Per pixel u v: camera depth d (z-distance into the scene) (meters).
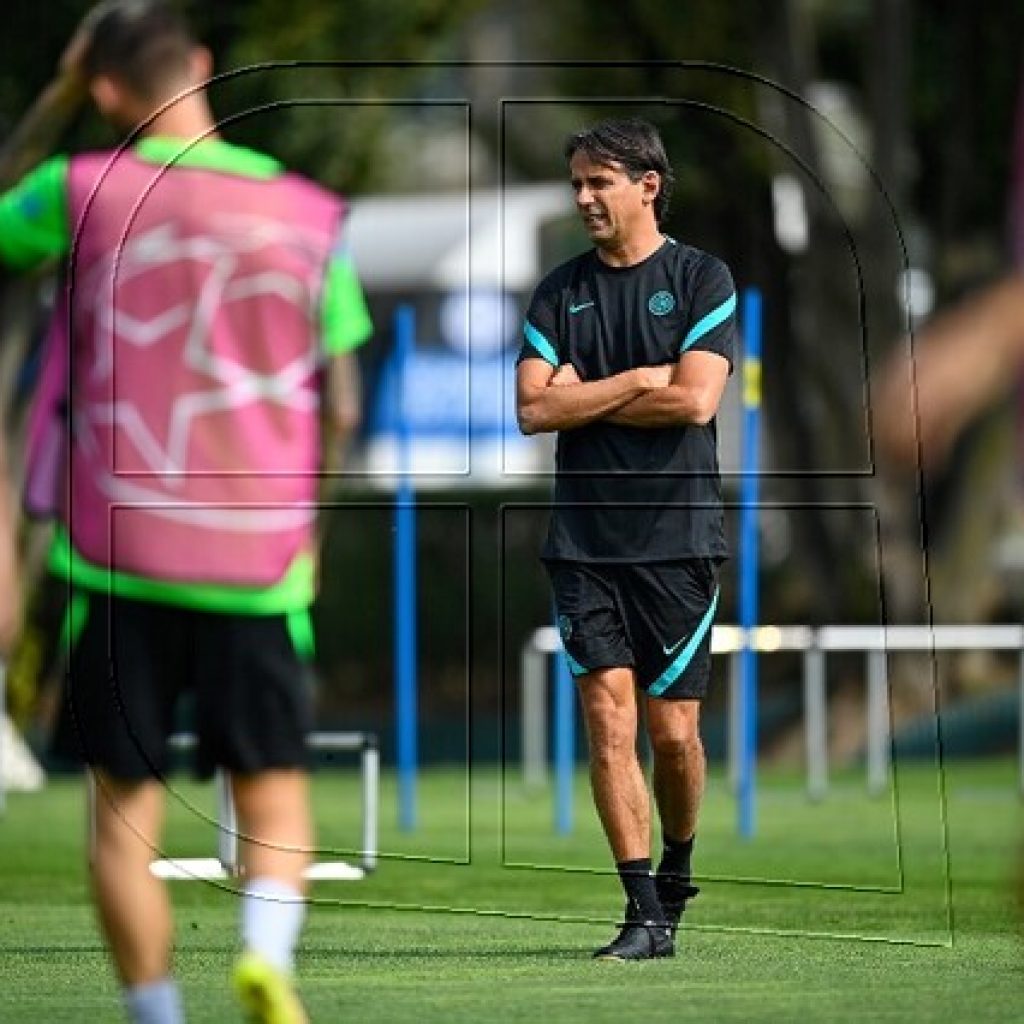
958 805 59.44
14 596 22.17
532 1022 23.72
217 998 25.58
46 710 72.44
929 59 80.12
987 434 77.06
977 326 16.48
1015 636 62.06
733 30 72.44
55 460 20.78
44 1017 24.44
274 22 64.44
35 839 52.00
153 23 20.53
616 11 72.94
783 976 27.38
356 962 29.08
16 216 20.55
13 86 68.69
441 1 70.00
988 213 78.62
